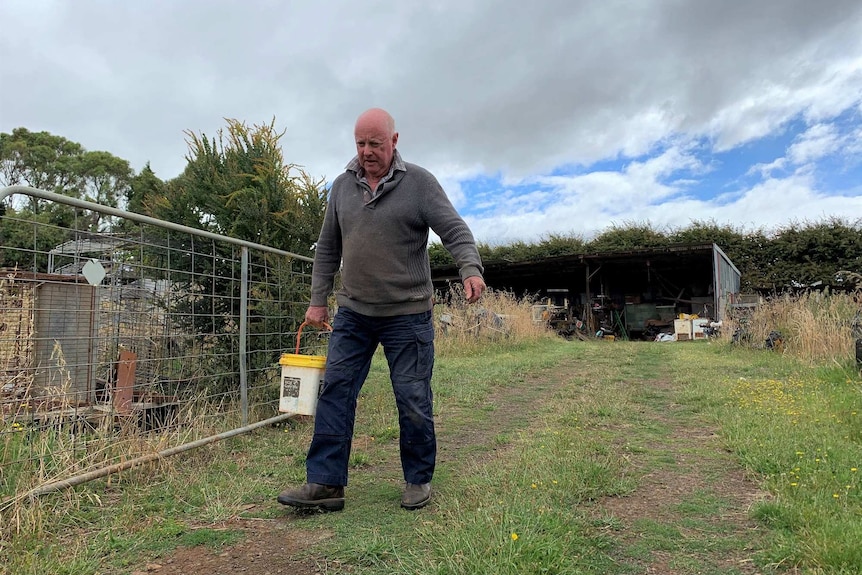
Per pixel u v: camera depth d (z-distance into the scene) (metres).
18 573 1.88
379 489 2.93
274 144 5.29
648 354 11.17
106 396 3.58
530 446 3.56
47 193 2.61
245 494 2.78
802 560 1.91
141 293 3.98
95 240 3.52
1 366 3.21
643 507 2.54
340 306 2.82
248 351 4.46
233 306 4.30
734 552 2.06
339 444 2.64
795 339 9.04
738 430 3.82
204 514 2.53
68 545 2.18
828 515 2.24
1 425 2.65
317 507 2.57
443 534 2.16
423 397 2.70
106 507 2.58
